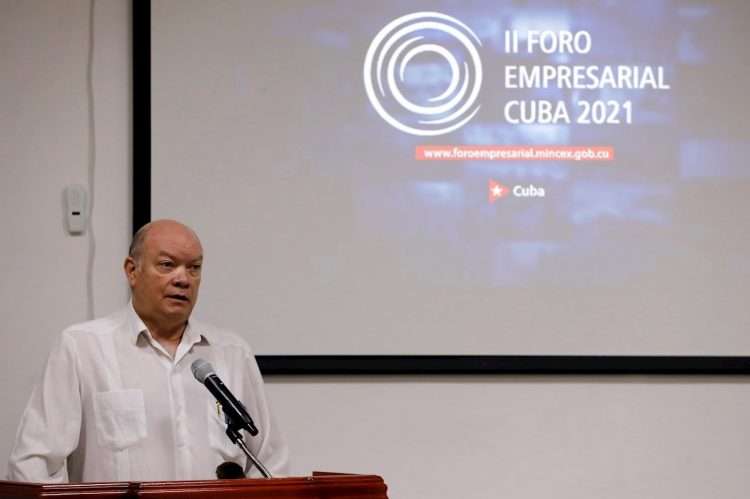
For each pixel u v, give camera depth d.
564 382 5.01
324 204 5.02
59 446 3.68
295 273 4.99
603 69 5.12
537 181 5.06
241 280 4.97
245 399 4.02
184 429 3.83
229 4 5.06
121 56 5.07
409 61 5.09
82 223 4.98
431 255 5.02
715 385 5.04
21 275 4.96
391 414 4.96
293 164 5.03
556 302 5.02
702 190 5.09
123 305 4.98
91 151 5.03
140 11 5.01
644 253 5.06
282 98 5.04
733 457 5.01
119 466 3.73
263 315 4.96
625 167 5.09
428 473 4.95
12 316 4.94
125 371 3.83
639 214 5.07
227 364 4.00
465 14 5.11
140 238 3.89
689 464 5.00
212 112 5.02
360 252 5.01
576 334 5.01
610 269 5.05
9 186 4.99
